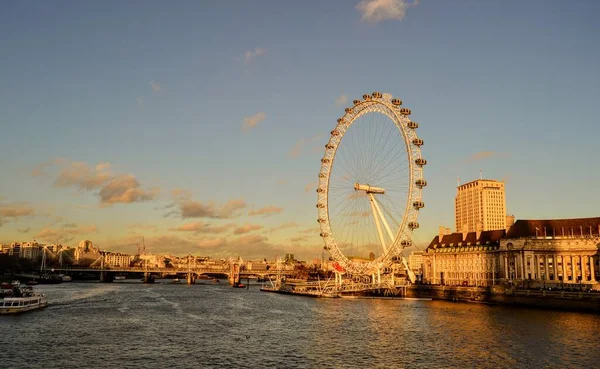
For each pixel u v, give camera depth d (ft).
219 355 342.85
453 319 527.40
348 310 638.94
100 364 312.91
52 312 581.12
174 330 452.76
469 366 310.65
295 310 640.99
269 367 310.04
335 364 317.83
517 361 322.55
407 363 319.68
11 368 299.79
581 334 419.54
